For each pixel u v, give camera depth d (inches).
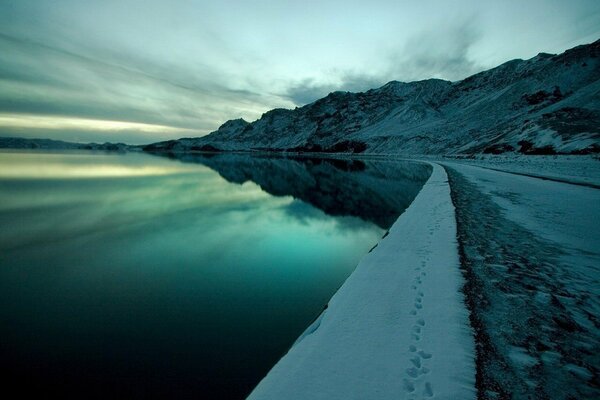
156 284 393.1
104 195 1159.6
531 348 168.9
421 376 149.5
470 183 890.7
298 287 382.3
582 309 209.9
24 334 281.1
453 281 252.2
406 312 208.8
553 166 1305.4
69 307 336.2
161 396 205.0
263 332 281.4
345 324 199.2
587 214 478.6
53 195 1146.7
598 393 138.1
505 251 323.6
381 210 879.1
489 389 140.1
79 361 242.2
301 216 812.0
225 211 885.8
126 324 297.6
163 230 668.7
